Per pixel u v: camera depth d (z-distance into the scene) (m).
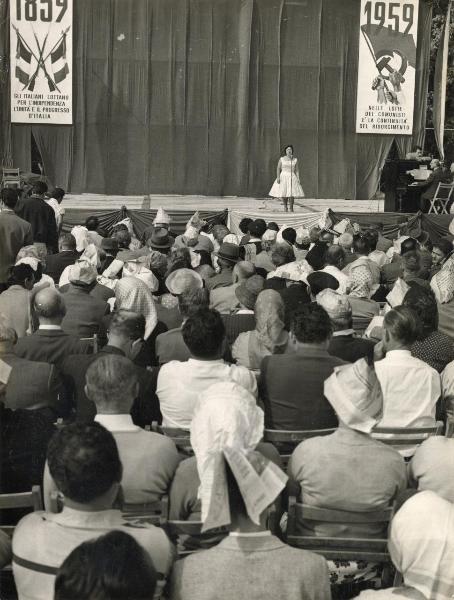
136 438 3.71
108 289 7.98
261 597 2.74
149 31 23.81
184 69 24.14
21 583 2.83
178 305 6.88
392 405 4.69
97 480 2.69
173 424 4.54
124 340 5.01
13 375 4.68
